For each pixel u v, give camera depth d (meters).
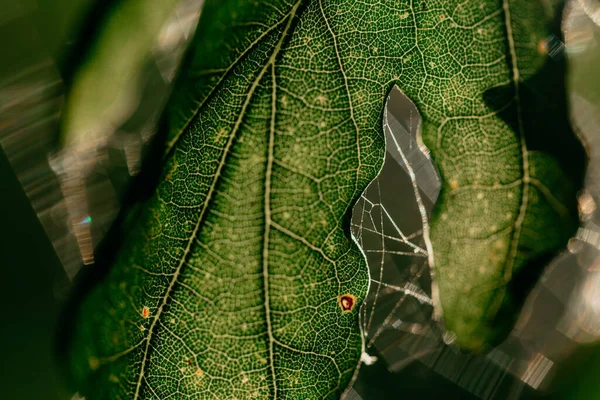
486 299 0.08
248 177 0.08
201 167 0.08
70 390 0.08
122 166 0.09
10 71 0.10
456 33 0.08
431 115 0.08
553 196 0.08
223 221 0.08
